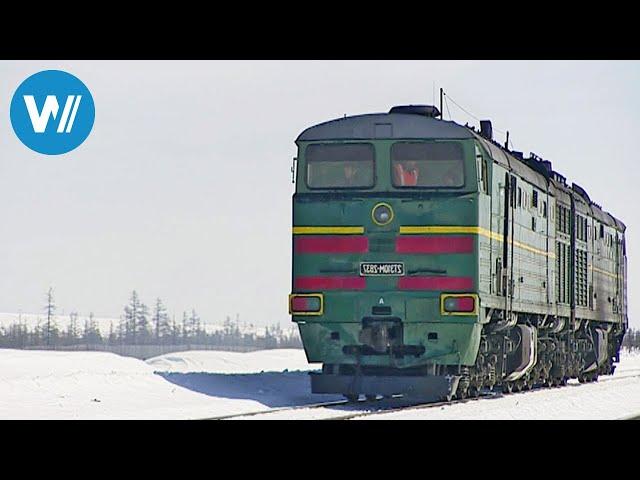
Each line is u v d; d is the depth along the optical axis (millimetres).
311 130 57500
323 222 56375
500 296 61562
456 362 56344
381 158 56625
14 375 62719
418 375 56625
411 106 61062
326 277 56219
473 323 55375
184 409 53062
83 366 70812
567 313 82812
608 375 111625
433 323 55594
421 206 55844
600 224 97188
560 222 80875
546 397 66625
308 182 57062
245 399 60938
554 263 78312
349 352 56688
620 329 110500
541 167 80375
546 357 79438
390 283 55750
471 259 55625
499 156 62969
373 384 56312
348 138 56844
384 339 55812
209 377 69438
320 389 56750
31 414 48562
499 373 66375
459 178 56219
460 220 55812
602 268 98125
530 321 73250
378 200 56062
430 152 56594
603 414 55812
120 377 62250
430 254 55688
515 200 66062
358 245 56000
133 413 50125
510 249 64562
